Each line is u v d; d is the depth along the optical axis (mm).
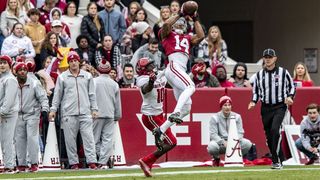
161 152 32594
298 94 43031
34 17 45344
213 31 47938
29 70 38625
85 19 46750
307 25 60375
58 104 39375
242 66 44875
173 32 33688
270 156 41906
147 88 33344
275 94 36781
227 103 40438
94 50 45562
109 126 40344
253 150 41812
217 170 36281
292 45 61500
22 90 38125
